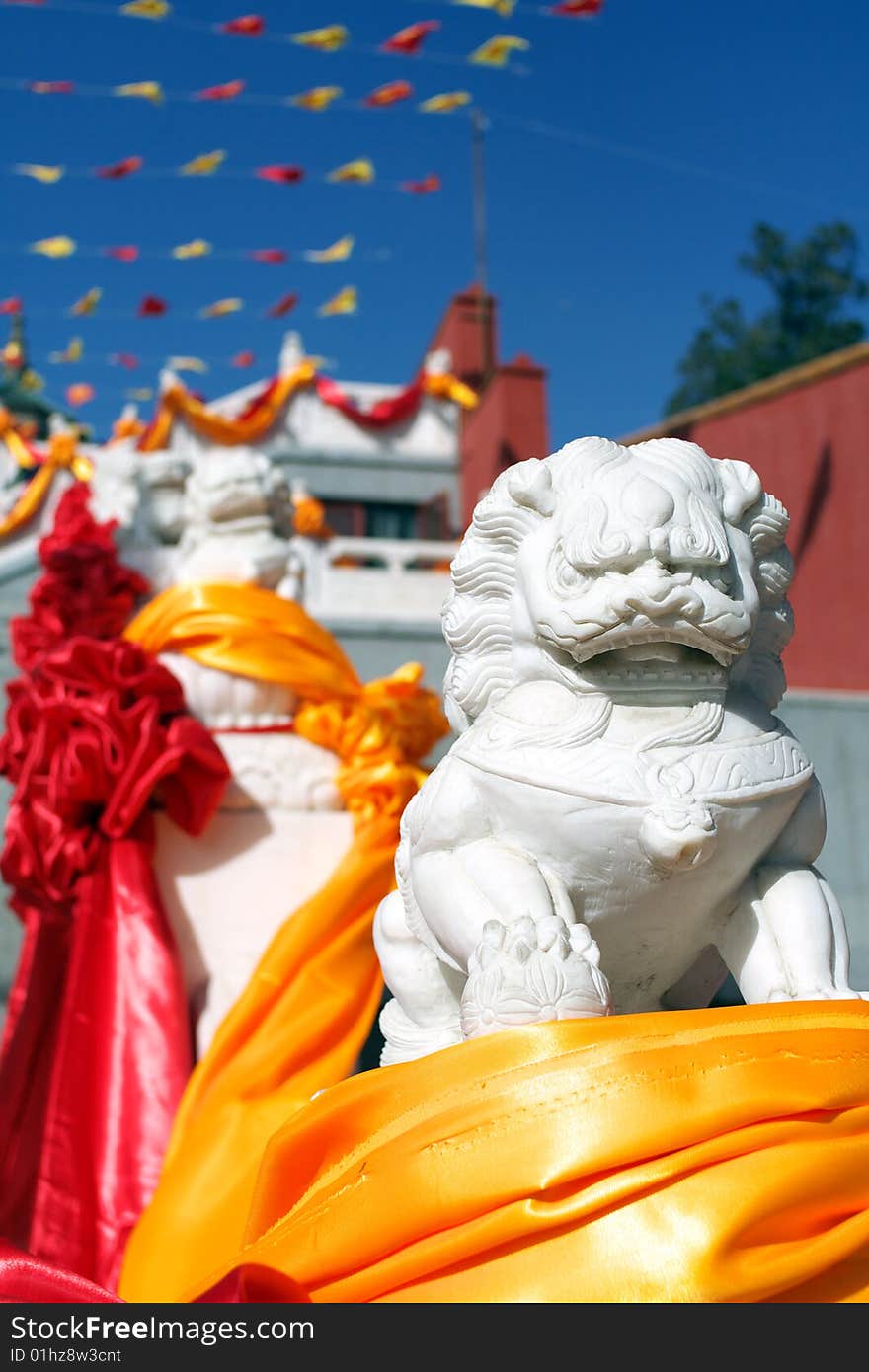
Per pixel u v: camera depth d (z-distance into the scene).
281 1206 1.67
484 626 1.75
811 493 9.68
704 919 1.65
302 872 4.11
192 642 4.29
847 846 5.93
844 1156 1.36
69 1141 3.40
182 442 10.30
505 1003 1.43
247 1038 3.44
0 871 4.10
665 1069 1.36
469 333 14.47
